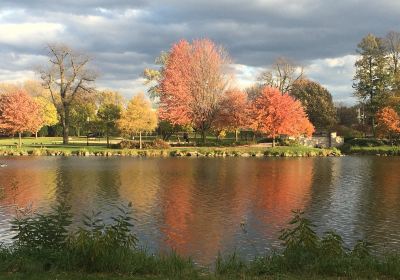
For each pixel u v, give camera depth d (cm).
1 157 5794
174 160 5450
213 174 4038
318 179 3734
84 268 1079
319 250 1166
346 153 6556
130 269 1074
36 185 3316
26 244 1192
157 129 8819
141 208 2519
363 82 7969
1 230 1978
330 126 9219
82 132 11438
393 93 7481
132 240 1220
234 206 2583
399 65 8000
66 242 1166
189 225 2144
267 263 1137
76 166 4669
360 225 2164
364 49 7956
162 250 1738
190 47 7344
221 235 1973
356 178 3791
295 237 1218
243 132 9112
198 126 7294
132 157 5859
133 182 3497
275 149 6362
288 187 3281
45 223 1202
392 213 2414
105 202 2677
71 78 7750
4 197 2819
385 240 1912
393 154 6338
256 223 2184
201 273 1123
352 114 10381
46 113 10294
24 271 1060
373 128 7888
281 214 2386
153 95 8500
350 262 1099
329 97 9869
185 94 6981
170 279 1016
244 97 7206
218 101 7119
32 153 6184
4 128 7169
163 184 3397
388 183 3500
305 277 1033
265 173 4131
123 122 6656
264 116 6588
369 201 2739
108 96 11050
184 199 2789
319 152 6272
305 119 7244
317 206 2595
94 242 1091
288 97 6775
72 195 2903
